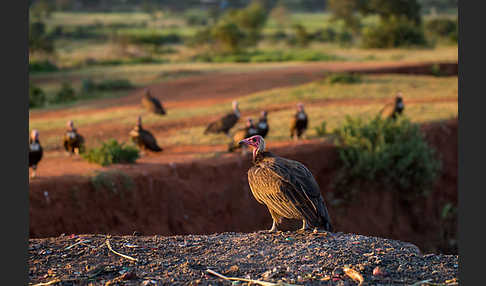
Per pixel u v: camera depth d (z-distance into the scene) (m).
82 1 169.00
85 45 80.69
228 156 15.33
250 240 6.27
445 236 16.80
